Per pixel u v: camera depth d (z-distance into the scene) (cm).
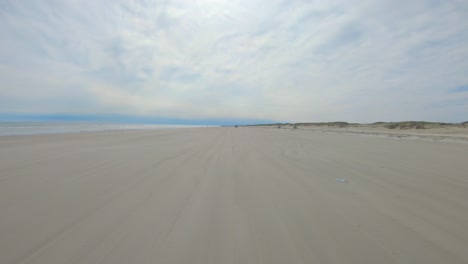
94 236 199
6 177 397
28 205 269
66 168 473
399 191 320
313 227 214
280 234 202
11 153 679
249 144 987
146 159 584
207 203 276
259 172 439
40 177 398
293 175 415
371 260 163
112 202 280
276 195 306
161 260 165
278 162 544
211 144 988
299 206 267
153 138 1348
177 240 192
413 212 248
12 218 234
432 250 175
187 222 225
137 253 173
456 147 821
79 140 1147
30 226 217
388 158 595
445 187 337
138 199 290
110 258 167
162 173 430
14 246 183
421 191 319
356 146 885
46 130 2272
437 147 827
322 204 273
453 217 235
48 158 593
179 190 327
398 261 162
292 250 177
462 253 171
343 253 172
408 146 870
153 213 247
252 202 280
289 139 1278
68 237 197
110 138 1309
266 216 239
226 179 387
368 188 335
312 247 181
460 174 414
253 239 193
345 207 263
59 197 297
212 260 165
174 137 1455
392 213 246
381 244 184
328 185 352
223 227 215
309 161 558
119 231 207
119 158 598
